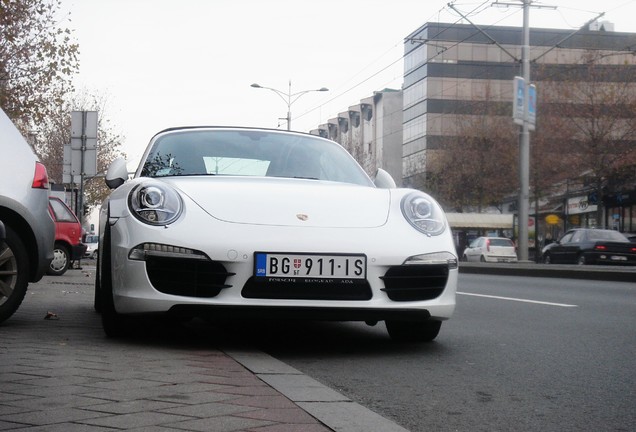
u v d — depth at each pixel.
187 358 4.25
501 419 3.20
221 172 5.38
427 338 5.24
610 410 3.38
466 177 52.47
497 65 70.19
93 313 6.68
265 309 4.39
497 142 51.09
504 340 5.48
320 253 4.45
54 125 44.66
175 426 2.77
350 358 4.62
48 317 6.10
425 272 4.67
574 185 43.03
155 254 4.42
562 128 42.16
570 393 3.71
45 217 5.71
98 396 3.23
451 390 3.75
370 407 3.38
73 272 16.98
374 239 4.57
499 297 9.67
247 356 4.37
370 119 89.38
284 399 3.28
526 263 25.45
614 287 12.66
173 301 4.38
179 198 4.64
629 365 4.48
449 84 69.88
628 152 39.34
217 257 4.38
